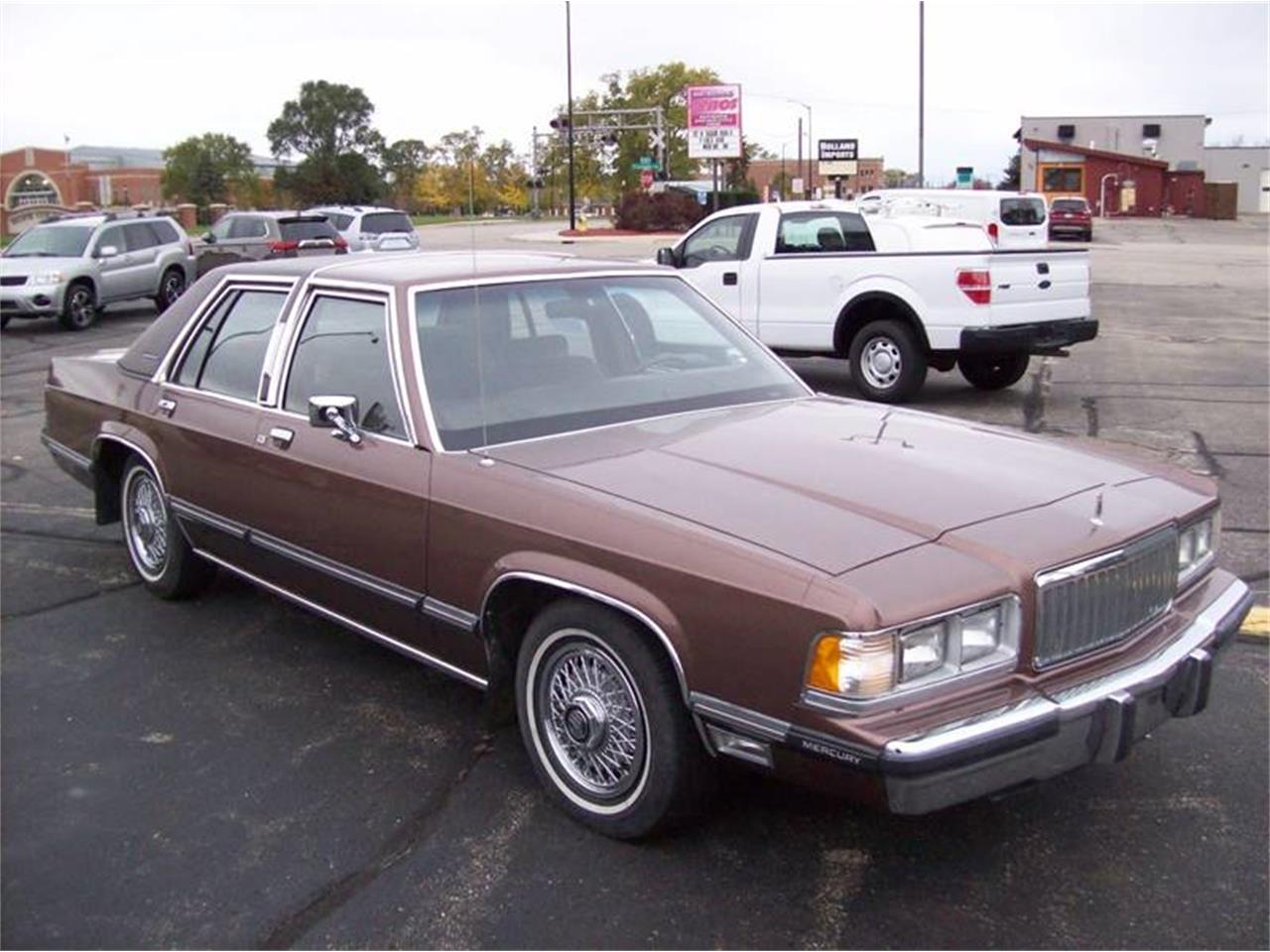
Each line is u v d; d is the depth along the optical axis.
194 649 5.18
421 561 3.93
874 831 3.58
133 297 19.56
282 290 4.88
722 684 3.10
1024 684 3.10
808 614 2.92
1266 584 5.78
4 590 6.00
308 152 64.25
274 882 3.42
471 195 9.84
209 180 68.44
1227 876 3.33
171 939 3.18
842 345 11.12
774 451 3.81
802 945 3.07
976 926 3.13
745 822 3.63
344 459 4.20
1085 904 3.21
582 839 3.59
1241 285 23.39
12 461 9.05
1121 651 3.34
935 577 2.99
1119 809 3.69
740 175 65.31
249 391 4.91
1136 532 3.36
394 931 3.18
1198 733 4.19
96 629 5.43
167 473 5.30
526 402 4.16
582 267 4.77
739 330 4.99
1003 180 78.81
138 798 3.92
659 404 4.34
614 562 3.31
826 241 11.48
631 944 3.09
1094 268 27.84
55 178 71.06
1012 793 3.05
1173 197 64.06
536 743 3.74
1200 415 10.11
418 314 4.22
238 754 4.21
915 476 3.57
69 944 3.16
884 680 2.88
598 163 70.25
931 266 10.33
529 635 3.66
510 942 3.11
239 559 5.02
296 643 5.23
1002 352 10.50
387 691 4.71
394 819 3.74
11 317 18.84
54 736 4.38
